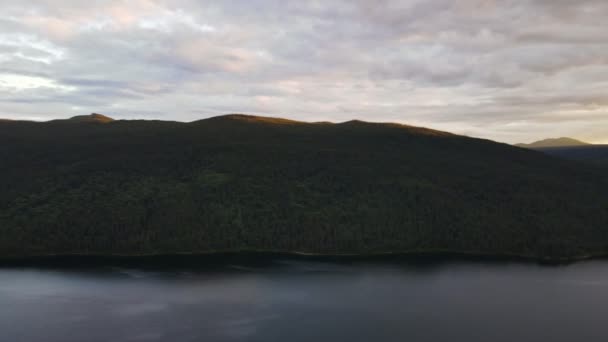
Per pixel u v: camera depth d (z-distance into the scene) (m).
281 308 106.19
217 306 106.50
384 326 97.31
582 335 94.62
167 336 89.75
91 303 107.06
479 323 99.88
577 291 122.88
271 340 89.06
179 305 106.81
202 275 132.00
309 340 89.50
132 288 118.62
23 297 110.50
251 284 124.19
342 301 111.75
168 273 133.25
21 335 89.25
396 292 119.81
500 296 118.06
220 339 89.00
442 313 105.38
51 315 99.56
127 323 95.62
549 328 97.81
